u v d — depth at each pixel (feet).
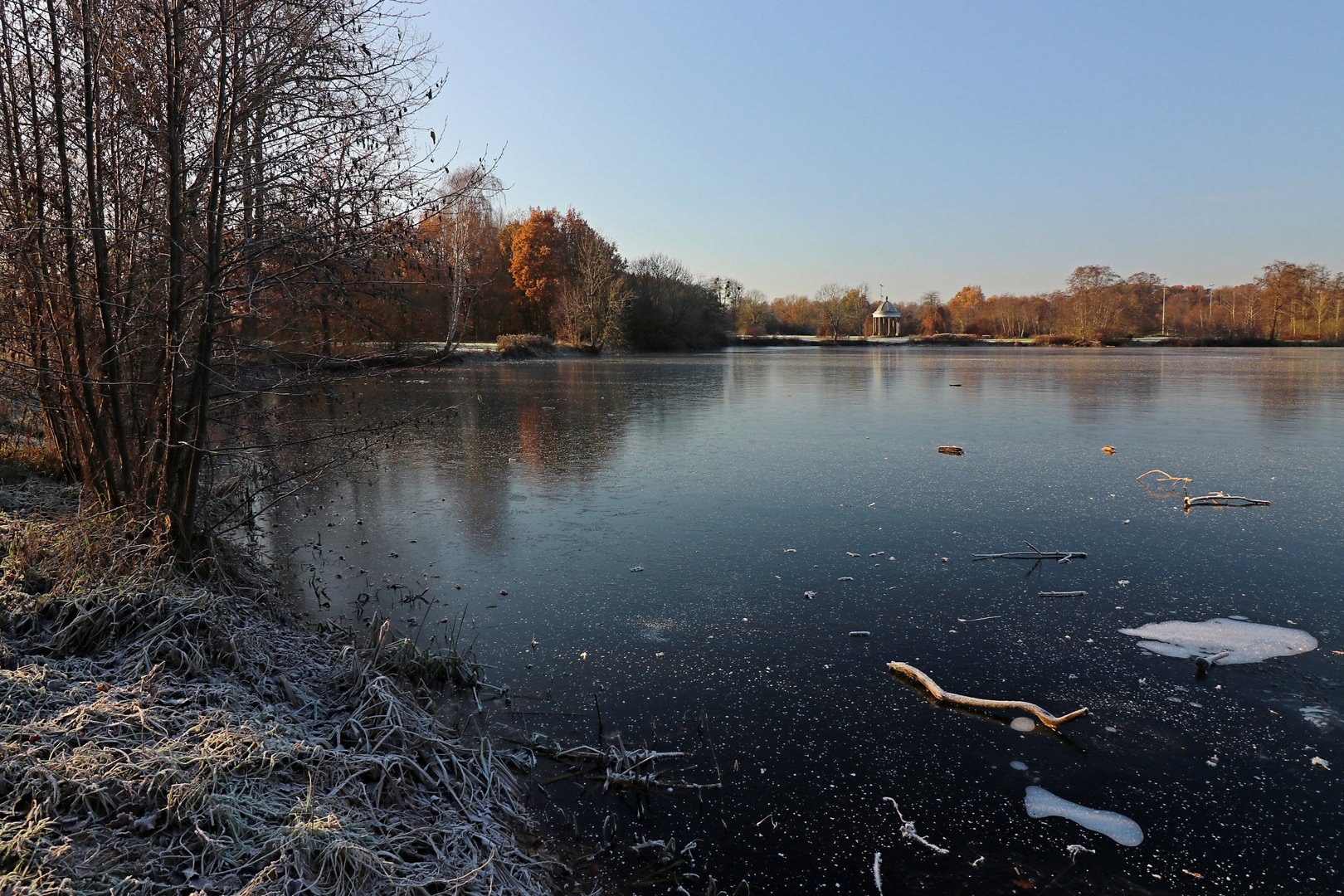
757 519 23.29
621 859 8.63
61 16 12.16
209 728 9.05
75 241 12.83
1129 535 21.40
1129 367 106.52
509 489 27.63
